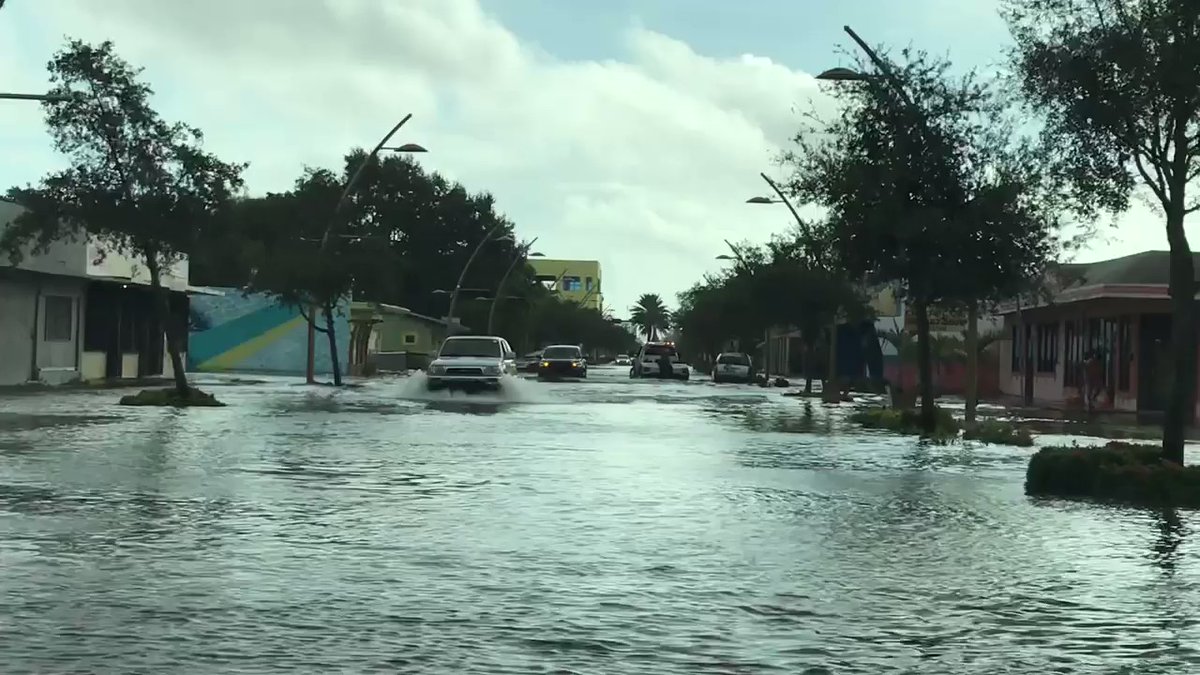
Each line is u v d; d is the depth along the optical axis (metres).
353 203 104.88
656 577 10.10
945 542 12.28
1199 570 10.93
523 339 118.38
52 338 45.69
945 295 27.81
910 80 28.08
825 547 11.79
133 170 31.95
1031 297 30.42
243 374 66.06
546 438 24.61
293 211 90.88
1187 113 16.70
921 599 9.46
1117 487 16.30
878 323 66.88
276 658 7.36
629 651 7.69
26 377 43.81
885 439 26.50
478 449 21.66
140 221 31.91
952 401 48.31
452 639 7.91
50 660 7.21
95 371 49.28
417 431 25.75
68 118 31.62
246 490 15.18
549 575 10.09
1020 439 25.81
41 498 14.12
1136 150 17.19
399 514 13.38
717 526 12.95
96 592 9.10
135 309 53.28
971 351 29.86
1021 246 27.36
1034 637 8.28
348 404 36.22
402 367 86.81
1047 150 18.19
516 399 42.47
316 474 17.12
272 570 10.06
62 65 31.70
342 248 51.75
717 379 70.88
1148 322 41.66
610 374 90.44
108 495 14.47
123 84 32.09
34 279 44.03
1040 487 16.80
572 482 16.75
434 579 9.84
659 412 35.69
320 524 12.56
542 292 137.88
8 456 18.92
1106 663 7.64
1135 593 9.84
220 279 88.19
